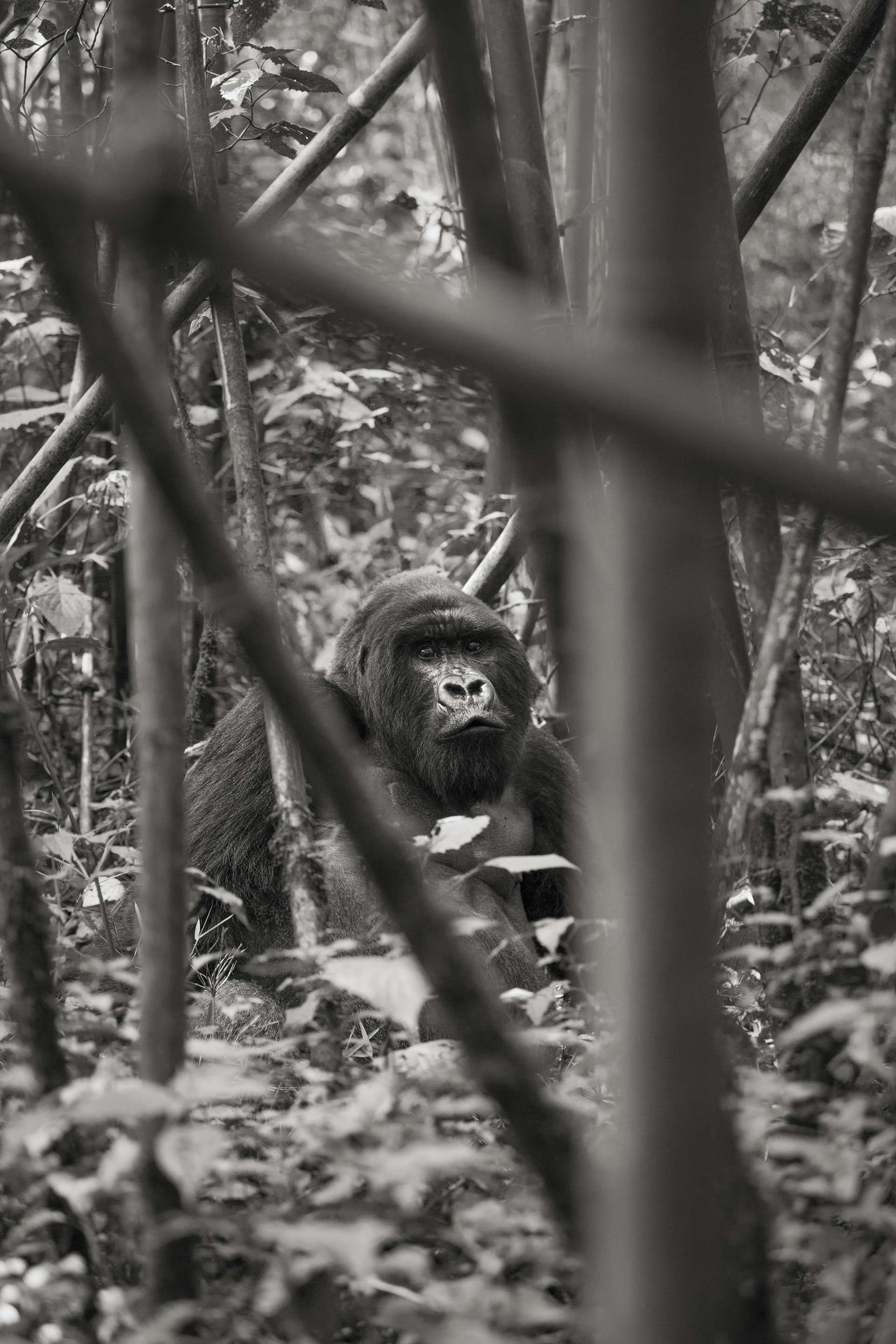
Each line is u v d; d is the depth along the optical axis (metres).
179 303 5.23
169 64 6.30
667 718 1.79
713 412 1.41
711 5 2.24
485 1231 2.87
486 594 7.02
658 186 1.81
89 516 8.19
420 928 2.13
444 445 10.27
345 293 1.42
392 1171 2.60
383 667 6.36
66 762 8.22
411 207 8.09
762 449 1.40
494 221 2.15
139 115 1.47
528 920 6.65
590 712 1.99
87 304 1.67
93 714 7.70
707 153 4.20
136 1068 3.62
